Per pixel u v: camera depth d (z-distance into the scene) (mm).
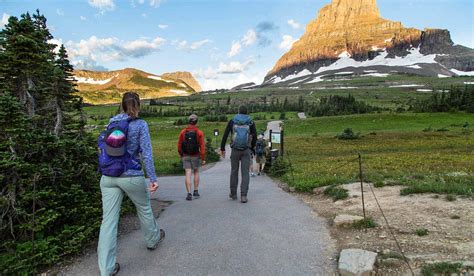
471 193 7230
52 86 6480
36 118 5984
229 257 4883
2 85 5898
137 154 4602
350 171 14805
